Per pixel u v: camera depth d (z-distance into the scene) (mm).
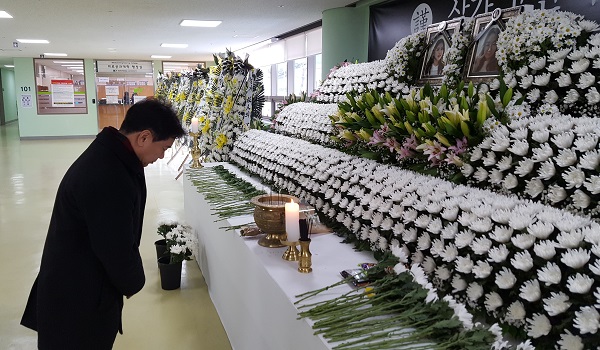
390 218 1890
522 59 1997
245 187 3418
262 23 7844
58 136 14641
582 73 1757
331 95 3639
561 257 1205
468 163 1762
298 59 9258
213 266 3131
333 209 2375
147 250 4293
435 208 1653
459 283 1498
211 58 14898
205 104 5750
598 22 3289
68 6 6230
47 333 1654
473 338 1204
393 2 5797
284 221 2088
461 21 2490
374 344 1287
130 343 2697
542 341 1226
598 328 1056
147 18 7266
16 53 12820
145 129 1662
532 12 2045
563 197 1439
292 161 2918
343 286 1715
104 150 1620
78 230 1636
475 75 2309
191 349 2639
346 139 2592
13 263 3936
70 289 1636
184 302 3230
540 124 1573
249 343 2256
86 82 14734
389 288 1573
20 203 5957
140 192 1773
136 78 15547
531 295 1234
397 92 2848
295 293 1663
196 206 3742
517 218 1361
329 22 6555
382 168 2141
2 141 13648
